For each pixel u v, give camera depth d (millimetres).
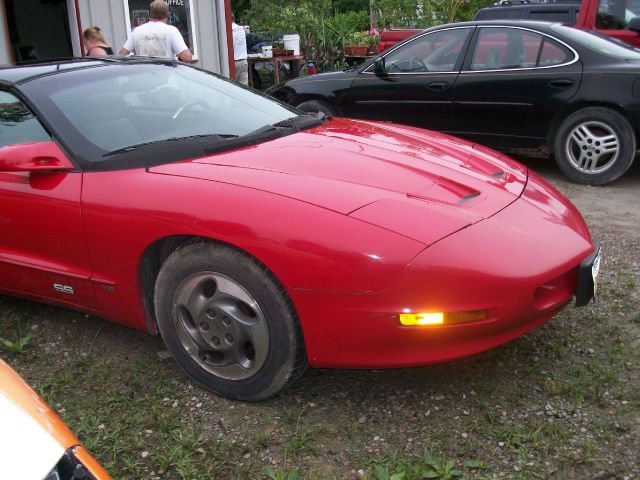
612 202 5438
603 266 4043
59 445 1441
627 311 3416
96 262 2939
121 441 2510
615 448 2375
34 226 3076
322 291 2350
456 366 2943
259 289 2467
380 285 2295
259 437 2471
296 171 2752
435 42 6668
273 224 2428
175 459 2389
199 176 2732
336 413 2652
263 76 15219
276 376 2555
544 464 2311
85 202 2875
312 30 15094
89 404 2756
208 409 2703
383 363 2406
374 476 2279
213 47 11328
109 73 3494
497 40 6297
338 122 3799
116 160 2914
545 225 2664
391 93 6871
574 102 5801
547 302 2512
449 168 2982
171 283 2701
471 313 2309
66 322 3525
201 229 2531
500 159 3406
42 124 3102
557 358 2979
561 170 6090
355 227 2373
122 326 3445
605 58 5734
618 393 2680
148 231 2689
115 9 9961
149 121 3229
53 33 10297
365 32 15461
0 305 3768
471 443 2426
